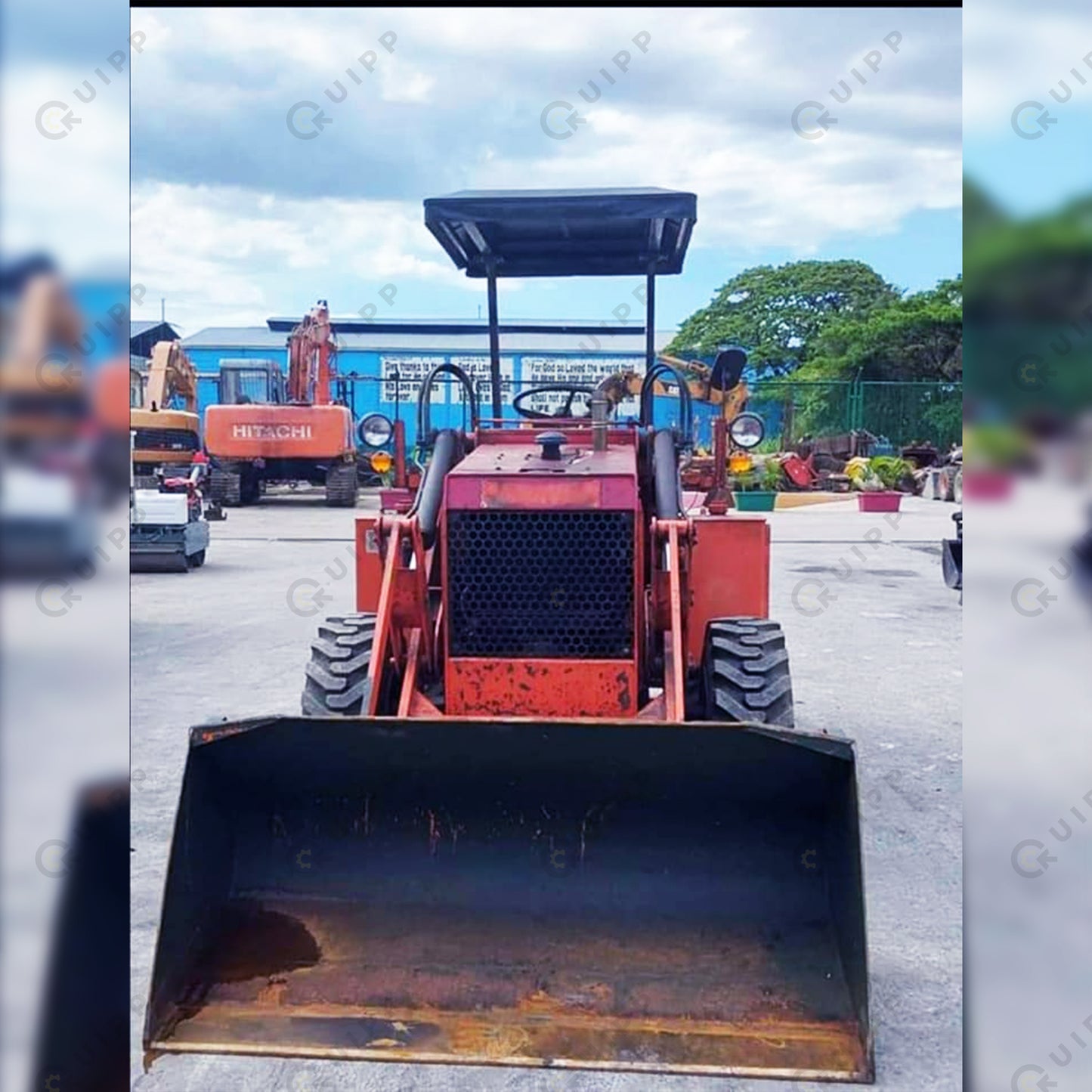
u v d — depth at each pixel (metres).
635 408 6.45
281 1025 3.36
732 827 3.64
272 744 3.60
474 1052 3.26
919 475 26.72
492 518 4.27
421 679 4.51
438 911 3.68
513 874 3.71
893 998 3.69
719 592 5.13
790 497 25.03
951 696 7.60
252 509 23.80
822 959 3.46
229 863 3.73
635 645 4.23
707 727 3.40
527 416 6.25
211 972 3.53
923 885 4.52
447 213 5.58
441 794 3.71
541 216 5.55
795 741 3.36
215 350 38.47
